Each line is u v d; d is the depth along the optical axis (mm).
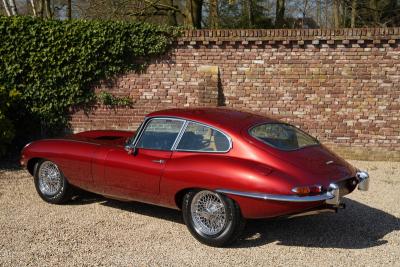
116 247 5219
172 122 5734
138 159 5762
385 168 9570
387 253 5137
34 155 6781
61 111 10977
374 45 9977
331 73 10180
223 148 5305
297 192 4758
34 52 10688
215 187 5055
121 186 5957
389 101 10055
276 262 4852
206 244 5262
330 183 4980
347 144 10281
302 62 10250
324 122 10312
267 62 10367
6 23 10625
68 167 6457
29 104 10891
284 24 21797
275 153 5141
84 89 10906
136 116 10906
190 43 10539
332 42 10062
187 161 5348
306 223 6133
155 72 10758
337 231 5852
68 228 5809
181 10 18234
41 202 6906
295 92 10336
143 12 17469
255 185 4852
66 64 10773
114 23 10602
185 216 5410
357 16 22516
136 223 6027
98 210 6547
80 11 20844
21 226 5867
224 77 10555
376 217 6461
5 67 10734
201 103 10594
